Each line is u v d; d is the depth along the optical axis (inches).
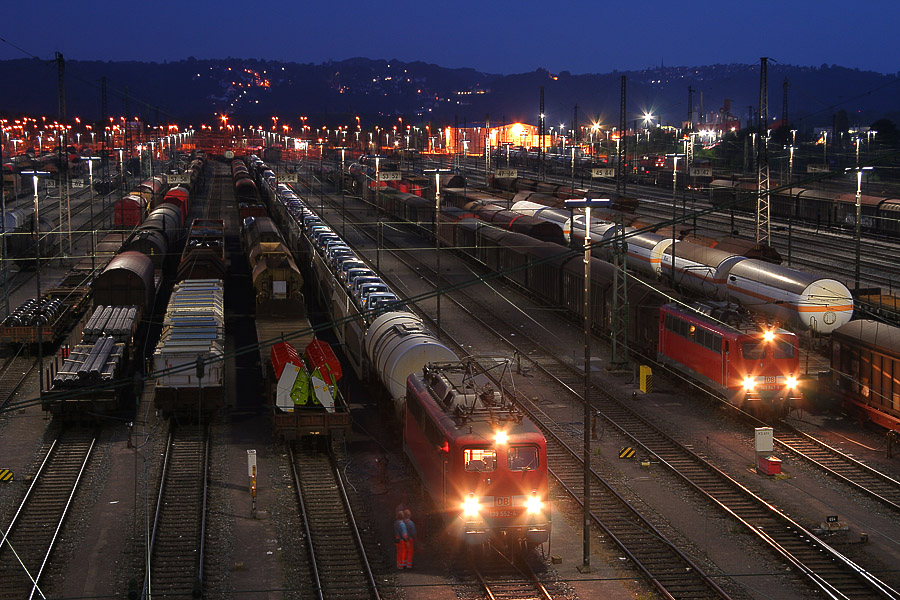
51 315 1980.8
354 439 1379.2
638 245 2517.2
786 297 1850.4
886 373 1348.4
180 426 1443.2
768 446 1230.9
